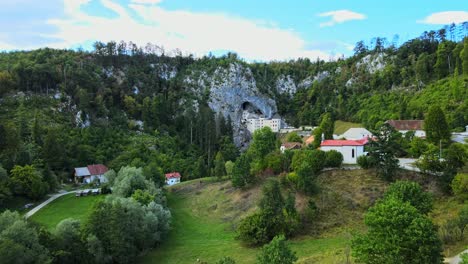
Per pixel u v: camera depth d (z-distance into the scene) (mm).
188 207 82438
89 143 127500
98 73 177750
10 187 81125
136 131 154375
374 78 189375
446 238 40562
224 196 82250
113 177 94000
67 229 48125
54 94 141250
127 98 167000
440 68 158125
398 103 150000
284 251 33625
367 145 70938
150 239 57812
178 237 63875
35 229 46219
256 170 83375
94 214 52750
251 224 57094
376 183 64062
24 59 164250
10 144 95375
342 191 64125
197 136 168250
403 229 31156
